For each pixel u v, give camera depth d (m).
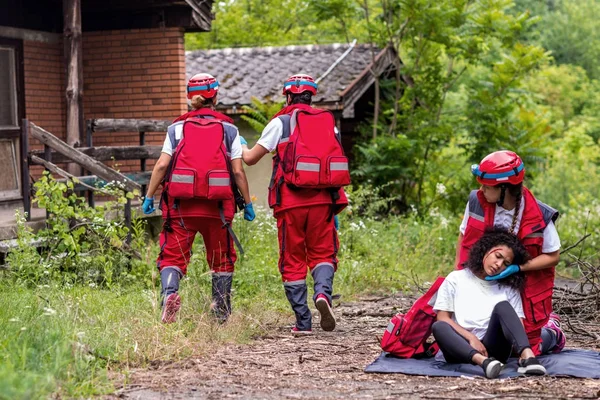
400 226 18.84
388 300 13.45
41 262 12.27
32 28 18.05
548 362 7.72
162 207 9.95
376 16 24.48
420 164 24.34
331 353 8.66
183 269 9.97
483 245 7.51
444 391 6.79
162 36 19.05
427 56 24.45
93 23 19.39
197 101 10.08
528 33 60.84
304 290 10.03
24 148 13.38
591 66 63.88
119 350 8.02
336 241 10.09
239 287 12.66
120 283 12.51
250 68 24.59
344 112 22.61
